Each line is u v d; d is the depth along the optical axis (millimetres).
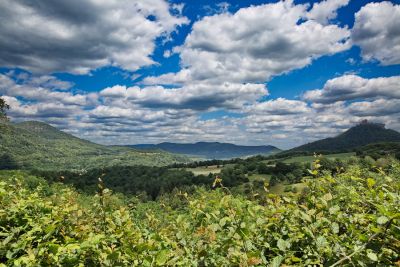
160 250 5062
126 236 6270
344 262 4418
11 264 5012
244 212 6172
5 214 6945
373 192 5551
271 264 4645
